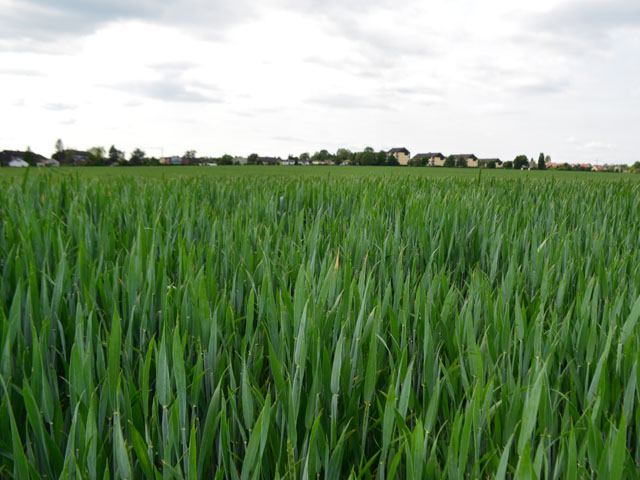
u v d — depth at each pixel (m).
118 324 1.32
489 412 1.26
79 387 1.31
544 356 1.63
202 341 1.70
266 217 4.57
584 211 5.57
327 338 1.69
